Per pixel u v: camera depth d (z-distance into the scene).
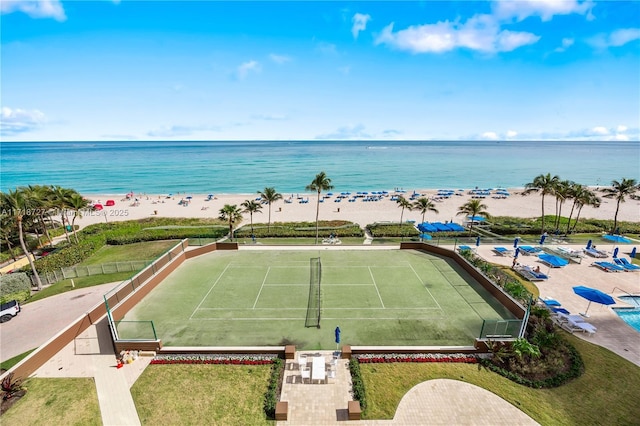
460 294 28.08
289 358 20.00
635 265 34.38
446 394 17.36
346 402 16.89
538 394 17.38
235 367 19.34
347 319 24.27
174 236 48.56
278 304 26.47
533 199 87.38
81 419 15.84
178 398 17.09
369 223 59.75
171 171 148.00
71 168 159.38
